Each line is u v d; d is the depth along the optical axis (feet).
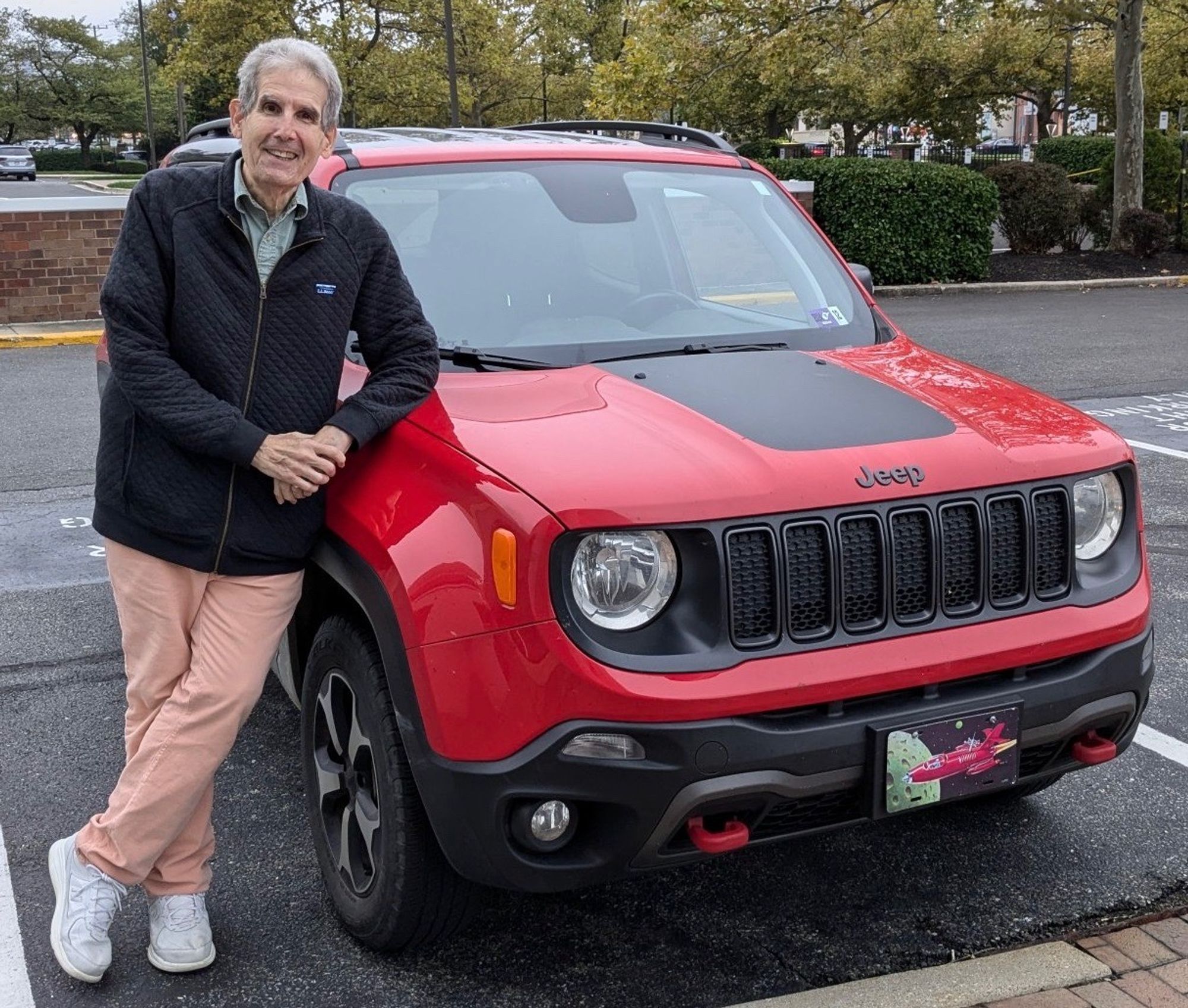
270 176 8.75
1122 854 11.78
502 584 8.33
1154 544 21.70
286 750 14.07
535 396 10.06
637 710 8.21
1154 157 72.43
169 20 131.95
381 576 9.07
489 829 8.50
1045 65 116.88
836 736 8.67
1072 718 9.58
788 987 9.82
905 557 9.15
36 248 47.98
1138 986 9.76
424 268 11.93
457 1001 9.65
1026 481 9.57
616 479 8.54
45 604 18.70
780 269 13.41
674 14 71.92
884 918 10.78
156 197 8.86
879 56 110.42
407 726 8.85
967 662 9.10
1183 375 37.58
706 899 11.11
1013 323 49.70
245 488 9.24
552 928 10.65
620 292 12.37
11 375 38.63
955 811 12.65
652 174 13.82
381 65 116.57
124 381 8.77
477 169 13.01
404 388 9.48
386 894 9.51
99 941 9.74
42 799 12.88
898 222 61.67
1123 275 64.39
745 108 121.19
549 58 157.28
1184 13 86.63
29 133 320.91
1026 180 70.28
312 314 9.16
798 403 10.07
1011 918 10.73
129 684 9.84
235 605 9.52
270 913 10.87
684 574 8.55
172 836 9.73
